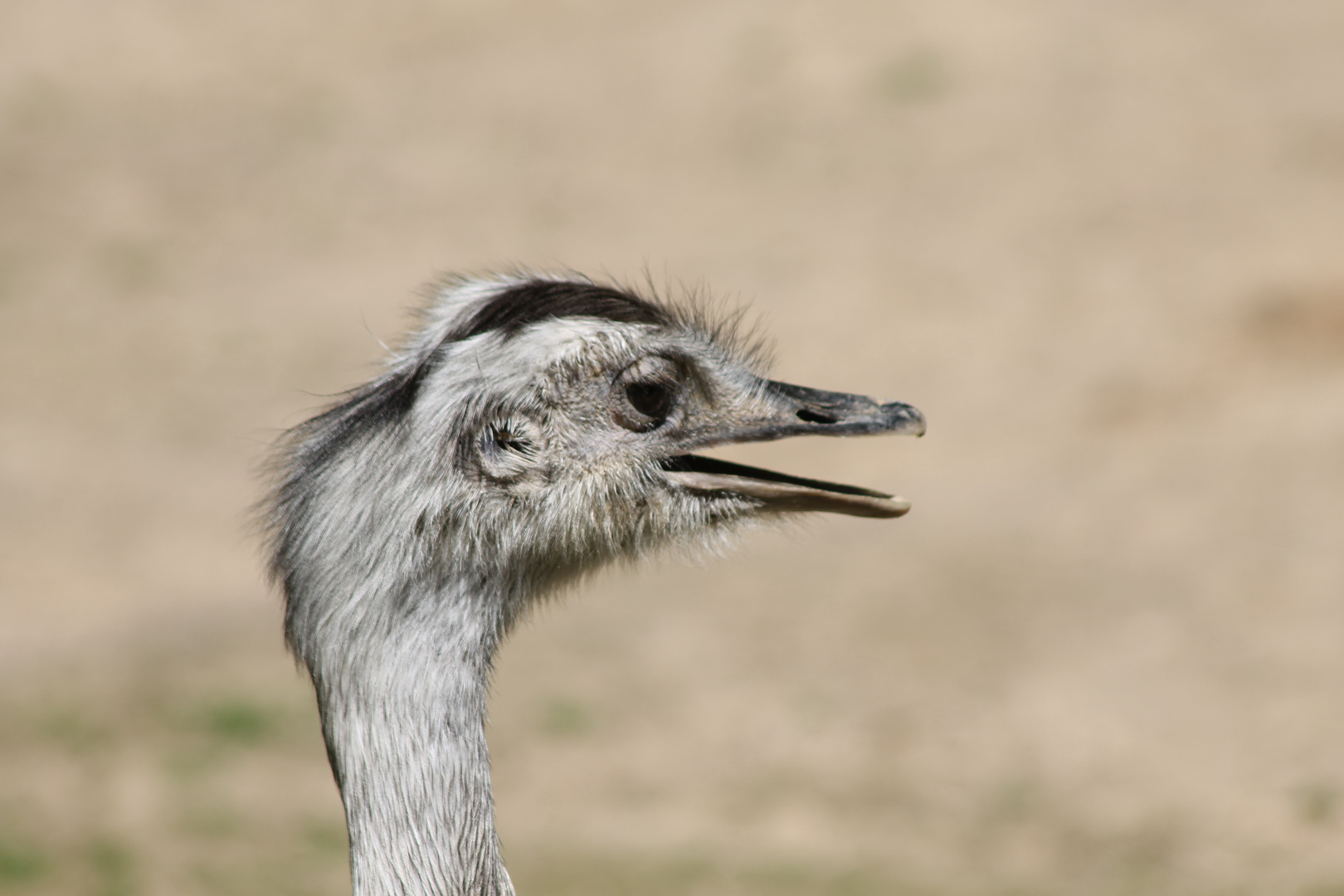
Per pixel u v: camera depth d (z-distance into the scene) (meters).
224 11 44.56
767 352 7.14
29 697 17.95
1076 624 19.12
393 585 5.76
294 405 28.03
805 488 6.68
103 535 23.95
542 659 18.97
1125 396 26.19
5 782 15.47
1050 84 37.16
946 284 30.72
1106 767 16.09
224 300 31.95
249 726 17.06
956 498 23.42
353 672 5.74
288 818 14.86
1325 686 17.14
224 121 39.44
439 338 6.19
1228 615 18.91
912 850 14.51
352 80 41.22
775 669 18.53
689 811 15.49
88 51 42.31
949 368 27.91
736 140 37.12
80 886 13.08
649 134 37.88
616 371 6.36
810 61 39.56
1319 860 13.93
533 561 6.27
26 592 21.95
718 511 6.65
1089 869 14.04
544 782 16.14
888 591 20.34
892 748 16.73
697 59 40.53
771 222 33.81
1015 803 15.51
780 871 13.91
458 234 34.44
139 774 15.77
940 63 38.62
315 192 36.28
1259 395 25.28
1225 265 29.72
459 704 5.83
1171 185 32.84
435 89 40.53
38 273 32.78
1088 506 22.33
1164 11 39.38
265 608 21.03
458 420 5.95
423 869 5.68
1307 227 30.55
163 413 27.92
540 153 37.50
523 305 6.34
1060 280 30.23
